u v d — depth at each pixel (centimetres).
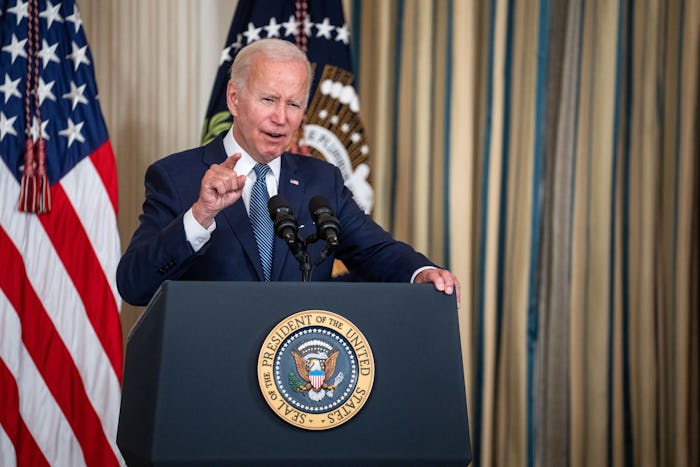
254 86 536
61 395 815
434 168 1070
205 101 1071
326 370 382
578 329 1071
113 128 1030
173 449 365
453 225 1056
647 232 1078
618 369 1070
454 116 1065
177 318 377
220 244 522
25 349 811
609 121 1075
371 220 573
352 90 934
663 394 1078
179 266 443
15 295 808
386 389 389
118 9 1045
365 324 393
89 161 847
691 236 1078
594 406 1065
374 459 382
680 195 1076
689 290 1075
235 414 373
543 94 1077
